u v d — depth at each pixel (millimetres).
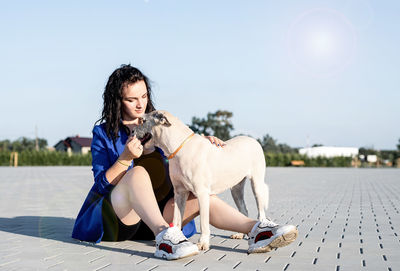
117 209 3645
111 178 3617
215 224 3738
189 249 3248
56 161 38250
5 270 3088
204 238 3641
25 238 4414
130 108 3842
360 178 18297
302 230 5027
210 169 3504
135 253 3605
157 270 3055
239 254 3598
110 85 3814
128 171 3553
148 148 3652
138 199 3436
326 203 8234
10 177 17297
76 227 4105
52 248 3824
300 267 3182
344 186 13227
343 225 5438
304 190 11562
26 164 37562
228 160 3639
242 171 3814
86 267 3150
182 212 3676
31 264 3268
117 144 3818
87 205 3951
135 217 3701
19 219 5930
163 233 3326
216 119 54844
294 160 41688
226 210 3682
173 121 3523
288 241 3420
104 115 3906
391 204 8016
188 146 3482
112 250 3723
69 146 61469
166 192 3865
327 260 3420
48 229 5027
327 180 16719
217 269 3094
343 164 41656
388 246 4027
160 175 3840
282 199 9023
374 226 5348
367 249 3879
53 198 8930
